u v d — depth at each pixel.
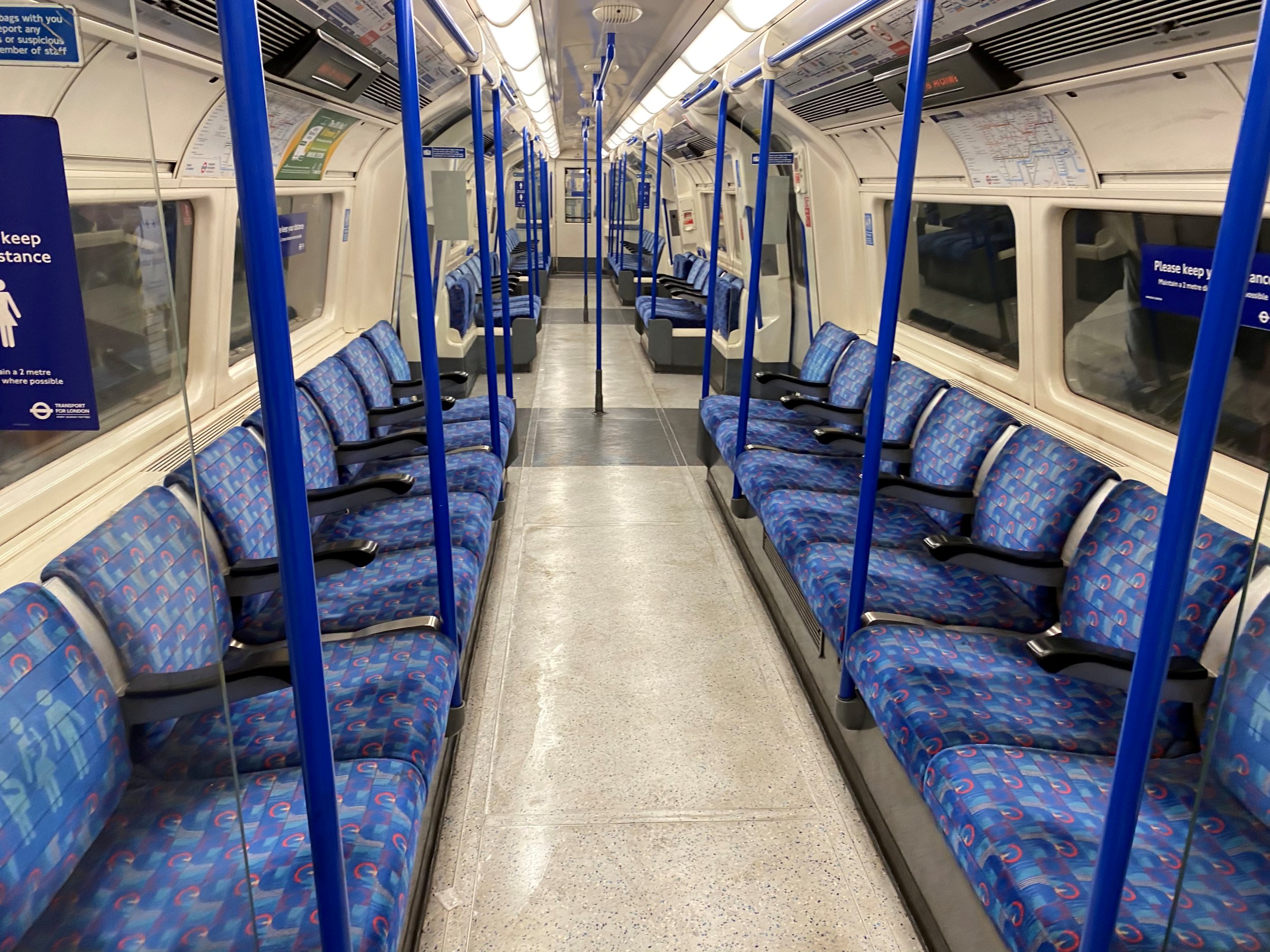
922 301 4.34
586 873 2.21
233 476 2.37
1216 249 0.95
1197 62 1.90
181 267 2.73
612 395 7.29
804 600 3.10
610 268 16.42
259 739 1.89
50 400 0.97
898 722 2.04
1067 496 2.48
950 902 1.85
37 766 1.21
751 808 2.46
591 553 4.17
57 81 0.83
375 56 3.27
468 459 3.80
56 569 1.29
